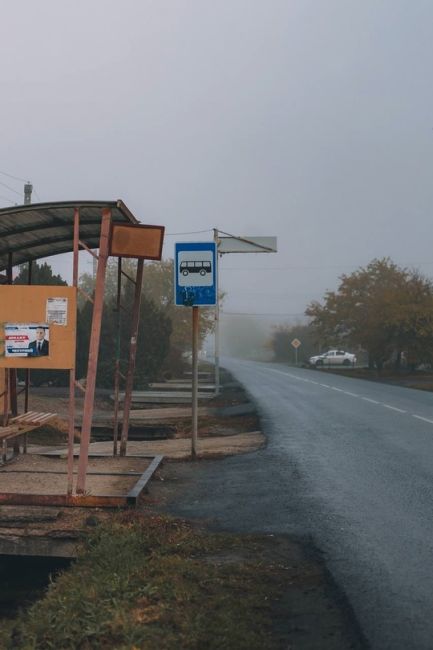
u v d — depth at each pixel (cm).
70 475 786
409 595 538
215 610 495
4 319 797
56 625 466
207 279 1209
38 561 680
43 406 1967
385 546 666
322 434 1548
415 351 5159
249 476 1026
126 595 509
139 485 870
